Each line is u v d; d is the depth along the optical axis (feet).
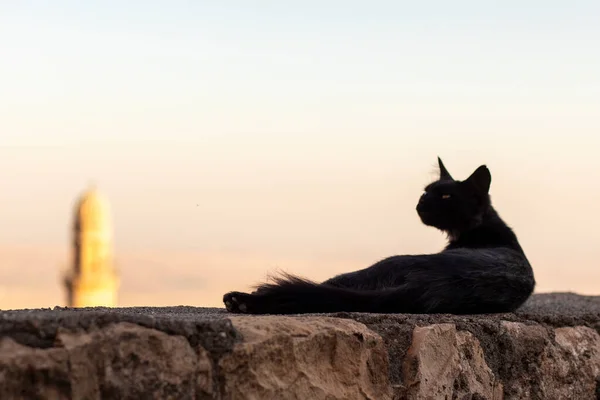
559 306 29.71
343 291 17.84
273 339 13.02
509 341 17.90
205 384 12.00
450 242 25.22
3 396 9.81
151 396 11.26
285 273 19.49
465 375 16.37
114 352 11.00
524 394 18.16
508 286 20.30
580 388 19.75
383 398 14.70
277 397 12.91
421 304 18.44
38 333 10.48
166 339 11.62
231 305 17.43
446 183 25.41
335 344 14.01
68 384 10.43
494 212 25.08
